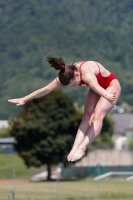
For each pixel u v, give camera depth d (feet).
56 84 68.13
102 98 67.92
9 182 454.81
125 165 478.18
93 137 66.59
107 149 492.54
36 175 508.53
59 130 465.88
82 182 430.61
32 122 461.37
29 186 392.06
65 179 475.31
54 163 464.65
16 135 466.29
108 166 473.26
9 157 571.69
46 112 466.29
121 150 488.44
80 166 488.44
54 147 460.14
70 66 65.87
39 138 464.65
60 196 303.27
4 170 521.65
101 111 67.15
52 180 470.39
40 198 288.71
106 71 68.39
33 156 464.24
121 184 392.06
